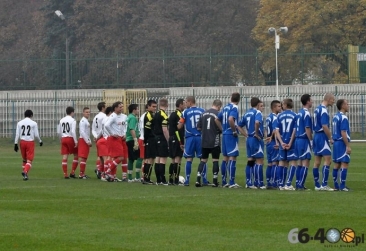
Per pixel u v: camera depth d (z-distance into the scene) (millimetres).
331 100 35281
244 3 125562
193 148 38469
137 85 93125
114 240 22391
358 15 111438
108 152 41812
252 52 96125
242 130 37219
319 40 112062
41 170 50438
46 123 89688
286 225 24391
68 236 23094
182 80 92812
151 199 31578
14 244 22016
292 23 112000
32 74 97938
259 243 21641
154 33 115875
